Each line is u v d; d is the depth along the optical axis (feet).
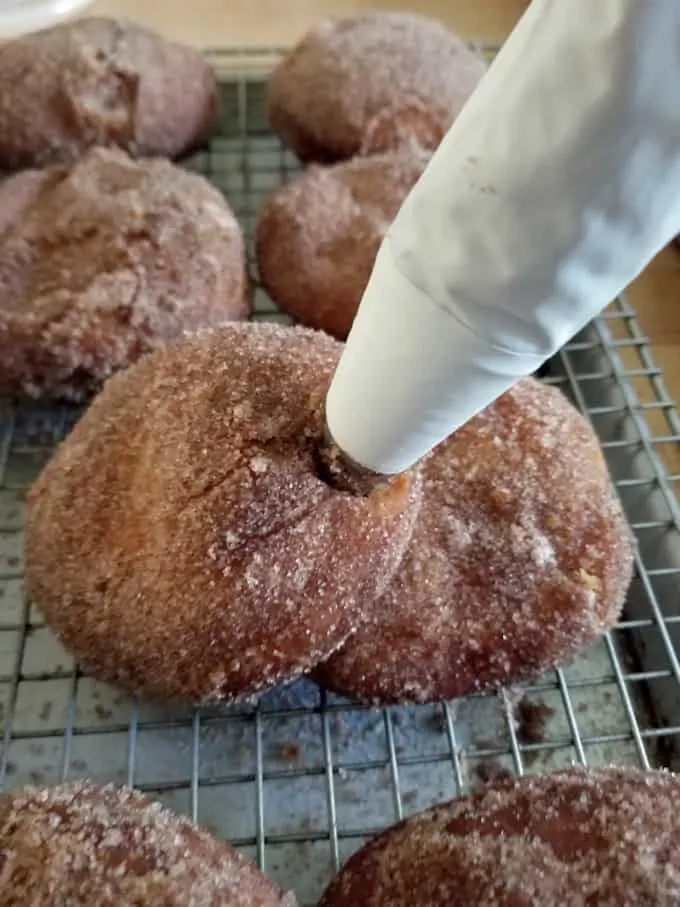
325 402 0.37
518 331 0.24
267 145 0.87
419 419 0.29
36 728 0.53
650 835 0.38
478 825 0.40
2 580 0.58
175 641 0.43
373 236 0.66
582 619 0.51
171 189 0.67
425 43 0.80
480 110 0.22
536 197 0.21
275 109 0.80
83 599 0.46
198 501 0.43
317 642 0.44
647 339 0.68
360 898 0.40
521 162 0.21
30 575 0.48
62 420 0.66
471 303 0.23
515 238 0.22
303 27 0.95
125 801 0.40
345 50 0.78
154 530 0.44
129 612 0.44
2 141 0.76
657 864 0.37
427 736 0.53
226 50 0.90
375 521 0.43
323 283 0.65
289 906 0.40
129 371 0.51
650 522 0.60
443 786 0.52
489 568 0.51
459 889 0.38
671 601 0.57
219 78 0.89
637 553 0.59
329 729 0.53
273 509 0.42
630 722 0.52
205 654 0.43
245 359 0.45
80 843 0.37
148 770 0.51
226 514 0.42
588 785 0.41
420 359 0.26
